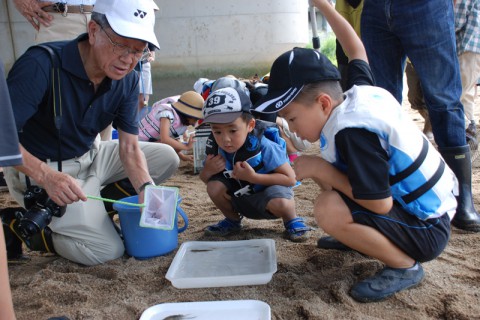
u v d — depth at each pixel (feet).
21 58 6.76
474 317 5.33
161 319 5.55
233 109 7.55
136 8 6.28
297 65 5.59
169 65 29.22
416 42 7.79
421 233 5.84
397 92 8.77
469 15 11.25
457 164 7.68
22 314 5.94
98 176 7.91
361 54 7.02
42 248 7.42
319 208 5.87
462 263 6.57
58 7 9.50
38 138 7.29
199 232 8.52
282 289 6.24
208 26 28.91
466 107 12.75
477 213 7.77
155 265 7.16
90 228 7.13
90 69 6.77
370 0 8.36
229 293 6.23
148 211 6.63
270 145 8.00
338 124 5.41
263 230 8.39
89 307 6.06
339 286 5.99
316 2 7.35
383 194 5.31
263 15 29.04
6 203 10.63
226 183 8.16
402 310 5.63
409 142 5.52
